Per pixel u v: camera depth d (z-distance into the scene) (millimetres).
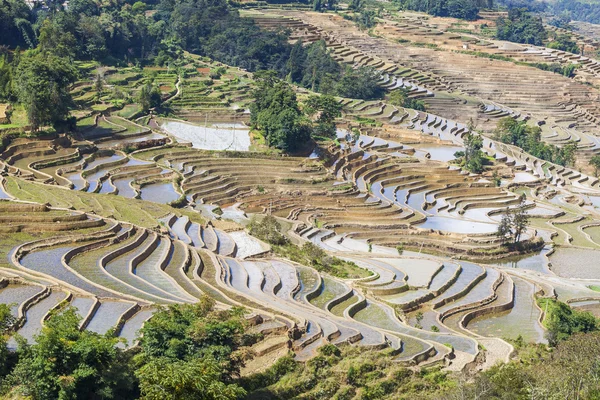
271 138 168500
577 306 113562
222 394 56281
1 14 198125
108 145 157875
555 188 186875
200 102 198375
